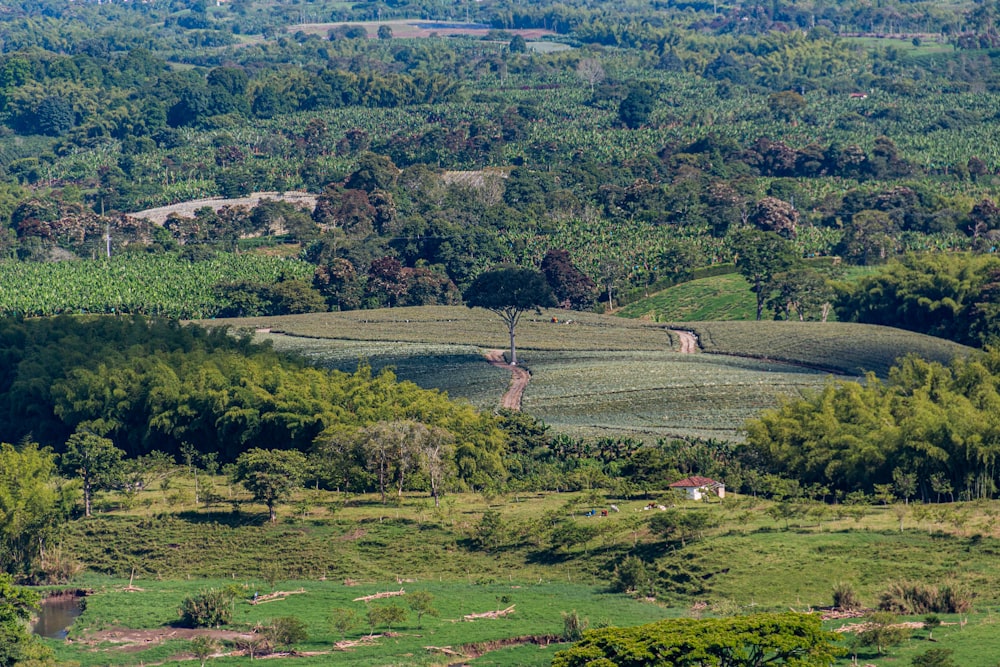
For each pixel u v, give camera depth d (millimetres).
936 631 194500
